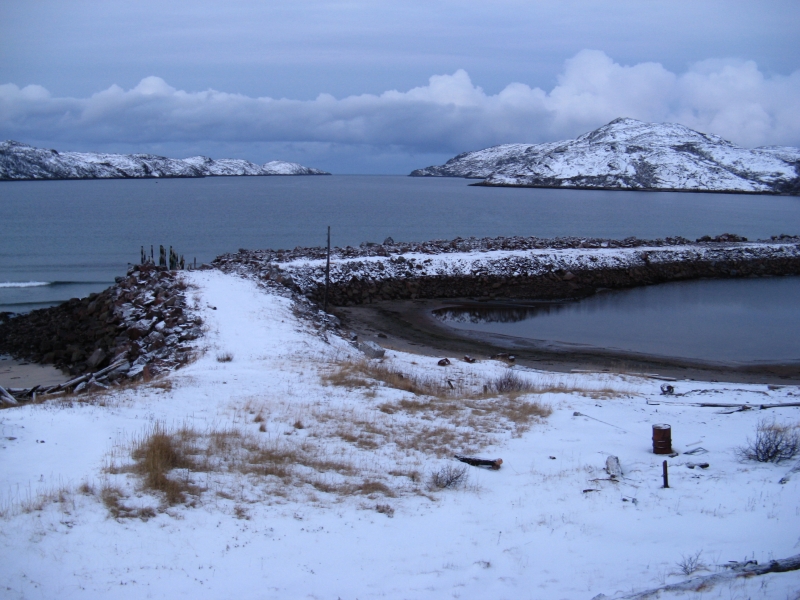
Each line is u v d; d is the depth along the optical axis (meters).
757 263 62.16
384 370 22.69
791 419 17.06
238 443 12.78
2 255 76.06
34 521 8.13
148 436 12.23
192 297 33.28
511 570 7.88
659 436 13.44
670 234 100.44
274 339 26.44
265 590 7.21
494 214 138.50
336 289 46.69
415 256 53.72
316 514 9.58
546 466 12.72
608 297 49.81
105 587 6.96
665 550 8.34
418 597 7.16
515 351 32.38
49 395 19.75
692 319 41.44
